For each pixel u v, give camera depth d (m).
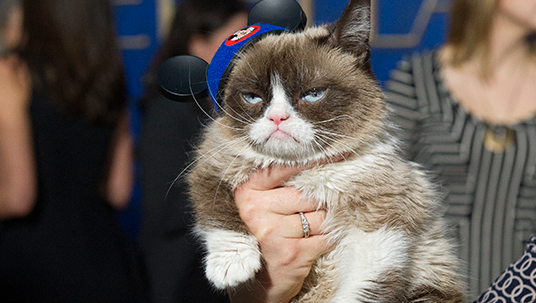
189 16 2.43
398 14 3.94
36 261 1.98
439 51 1.95
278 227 1.37
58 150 2.00
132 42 4.35
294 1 1.58
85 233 2.10
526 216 1.68
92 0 2.12
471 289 1.68
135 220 3.59
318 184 1.44
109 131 2.22
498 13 1.77
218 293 2.12
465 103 1.81
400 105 1.86
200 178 1.52
